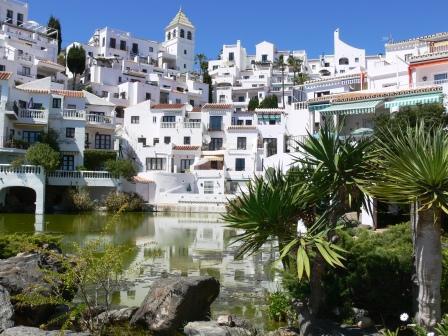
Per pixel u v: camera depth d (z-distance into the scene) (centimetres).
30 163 4406
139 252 2277
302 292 1055
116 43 11000
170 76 10338
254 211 854
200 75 11369
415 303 869
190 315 1012
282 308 1127
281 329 978
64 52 10612
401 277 968
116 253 925
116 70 9106
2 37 8044
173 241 2770
